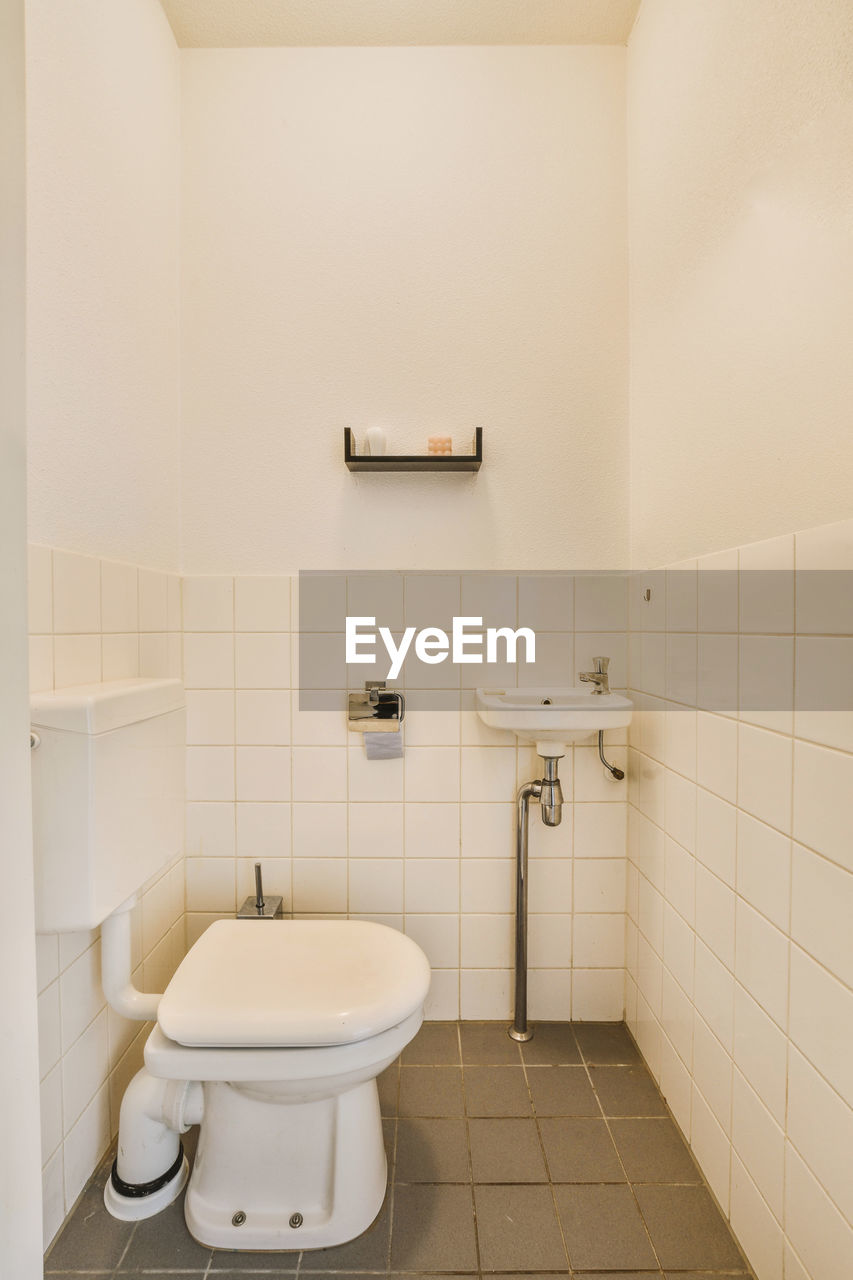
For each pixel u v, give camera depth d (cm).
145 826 108
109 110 119
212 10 142
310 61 151
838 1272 75
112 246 120
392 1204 106
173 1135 110
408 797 155
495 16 144
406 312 154
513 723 131
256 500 154
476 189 153
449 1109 127
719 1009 107
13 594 57
